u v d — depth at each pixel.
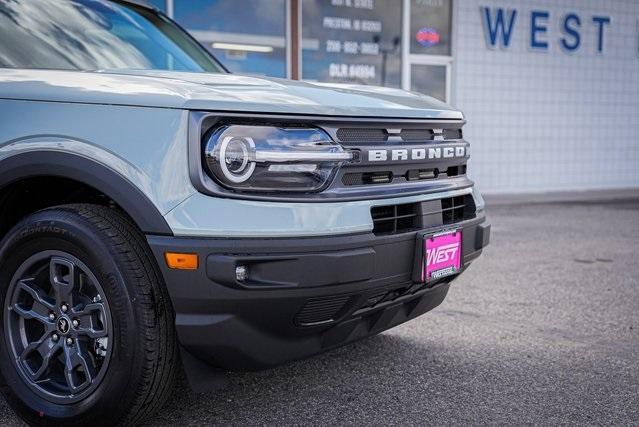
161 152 2.55
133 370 2.59
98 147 2.63
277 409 3.07
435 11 12.41
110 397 2.63
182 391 3.26
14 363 2.84
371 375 3.50
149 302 2.59
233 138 2.54
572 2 13.50
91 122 2.67
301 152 2.63
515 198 12.25
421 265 2.96
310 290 2.60
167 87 2.68
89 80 2.82
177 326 2.58
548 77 13.41
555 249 7.25
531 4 13.09
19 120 2.79
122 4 4.20
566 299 5.12
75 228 2.64
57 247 2.71
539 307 4.88
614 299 5.14
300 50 11.15
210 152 2.52
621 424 2.96
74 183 2.88
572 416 3.04
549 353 3.87
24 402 2.81
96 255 2.60
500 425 2.94
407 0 12.06
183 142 2.53
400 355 3.81
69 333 2.74
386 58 12.03
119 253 2.59
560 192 13.43
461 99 12.70
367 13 11.80
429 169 3.20
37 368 2.85
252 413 3.02
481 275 5.95
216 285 2.50
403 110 3.05
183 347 2.67
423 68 12.41
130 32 3.96
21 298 2.86
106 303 2.62
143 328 2.58
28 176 2.74
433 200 3.09
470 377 3.49
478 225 3.43
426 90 12.48
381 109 2.96
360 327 3.06
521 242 7.68
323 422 2.94
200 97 2.57
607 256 6.87
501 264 6.44
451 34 12.56
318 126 2.72
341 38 11.61
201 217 2.49
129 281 2.58
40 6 3.61
